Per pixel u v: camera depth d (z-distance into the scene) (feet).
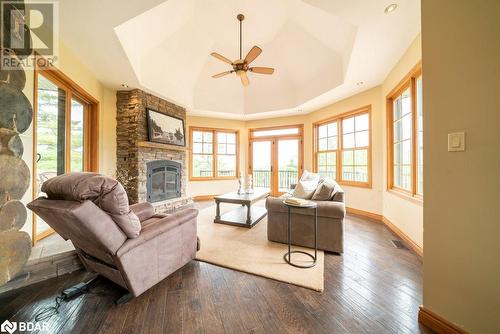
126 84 11.23
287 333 4.04
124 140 12.14
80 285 5.38
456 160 3.83
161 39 10.74
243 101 17.99
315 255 6.81
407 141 9.52
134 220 4.88
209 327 4.20
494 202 3.42
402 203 9.10
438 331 4.05
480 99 3.51
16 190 5.16
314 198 8.62
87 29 7.11
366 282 5.74
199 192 18.66
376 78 11.02
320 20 9.91
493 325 3.47
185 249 6.34
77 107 9.77
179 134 15.19
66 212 3.84
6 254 4.88
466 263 3.76
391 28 7.28
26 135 6.23
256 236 9.22
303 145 17.85
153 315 4.53
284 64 14.66
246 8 10.14
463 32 3.69
